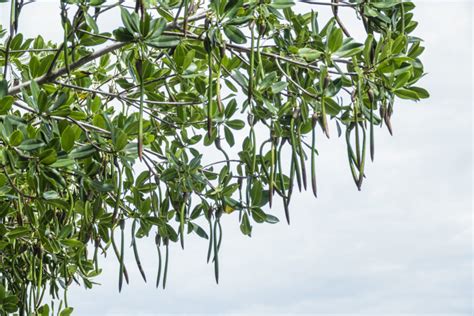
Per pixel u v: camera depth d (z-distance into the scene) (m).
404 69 4.25
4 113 3.77
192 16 4.45
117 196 4.20
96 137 4.24
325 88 4.04
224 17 4.04
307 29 4.61
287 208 4.20
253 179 4.91
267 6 4.19
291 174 4.16
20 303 5.10
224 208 4.77
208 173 5.14
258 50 4.17
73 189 5.12
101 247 5.24
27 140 3.80
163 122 5.22
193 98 5.30
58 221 4.88
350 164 4.16
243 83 4.33
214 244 4.64
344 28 4.36
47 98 3.99
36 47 5.67
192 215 4.91
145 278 4.50
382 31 4.49
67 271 5.40
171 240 4.86
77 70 5.23
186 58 4.54
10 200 4.57
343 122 4.62
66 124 4.08
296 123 4.33
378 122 4.41
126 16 3.86
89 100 4.90
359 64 4.44
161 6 4.53
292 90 4.59
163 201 4.85
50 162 3.83
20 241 5.03
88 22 3.91
